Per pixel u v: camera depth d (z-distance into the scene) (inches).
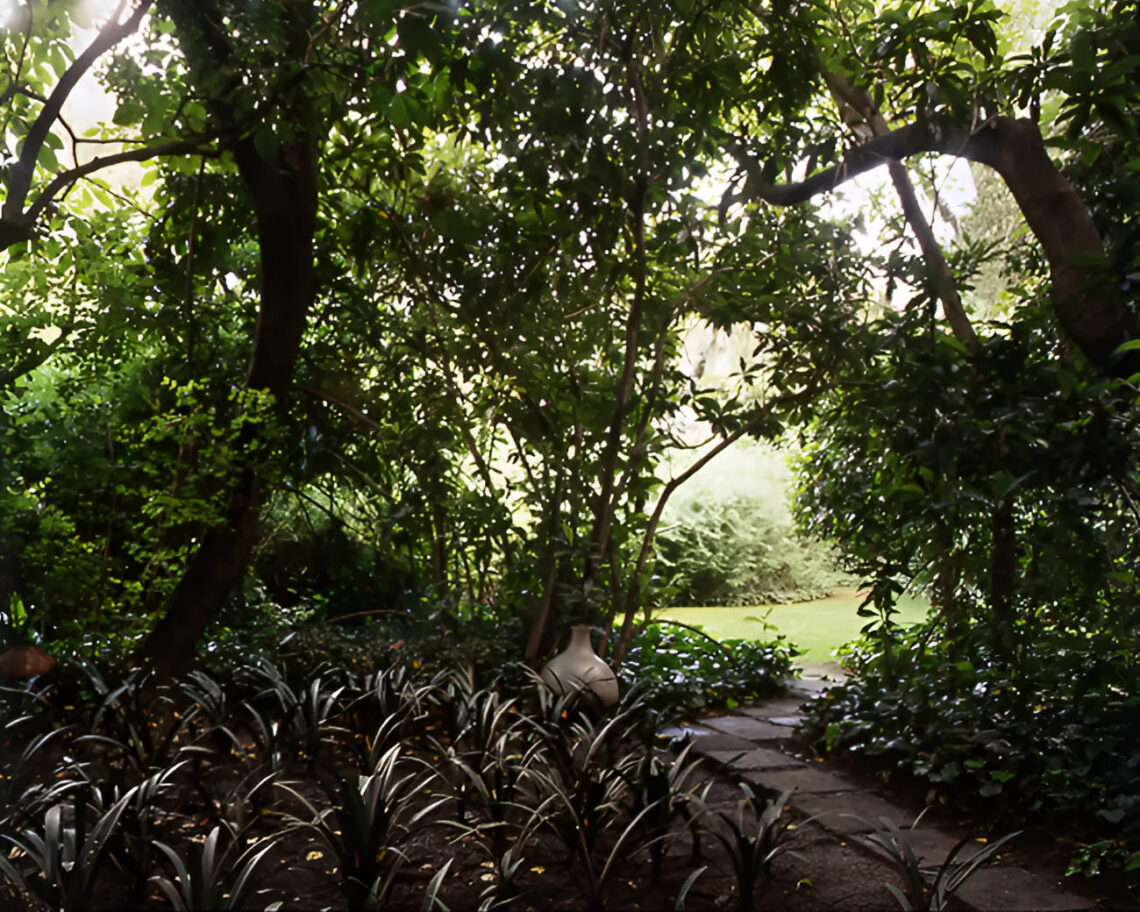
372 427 248.2
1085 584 166.9
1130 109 163.2
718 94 201.9
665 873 132.9
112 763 163.9
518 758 154.2
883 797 166.2
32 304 231.1
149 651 208.8
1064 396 159.0
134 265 238.7
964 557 193.9
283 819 149.0
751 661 270.8
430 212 241.0
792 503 304.7
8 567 205.8
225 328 256.5
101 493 224.8
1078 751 151.2
